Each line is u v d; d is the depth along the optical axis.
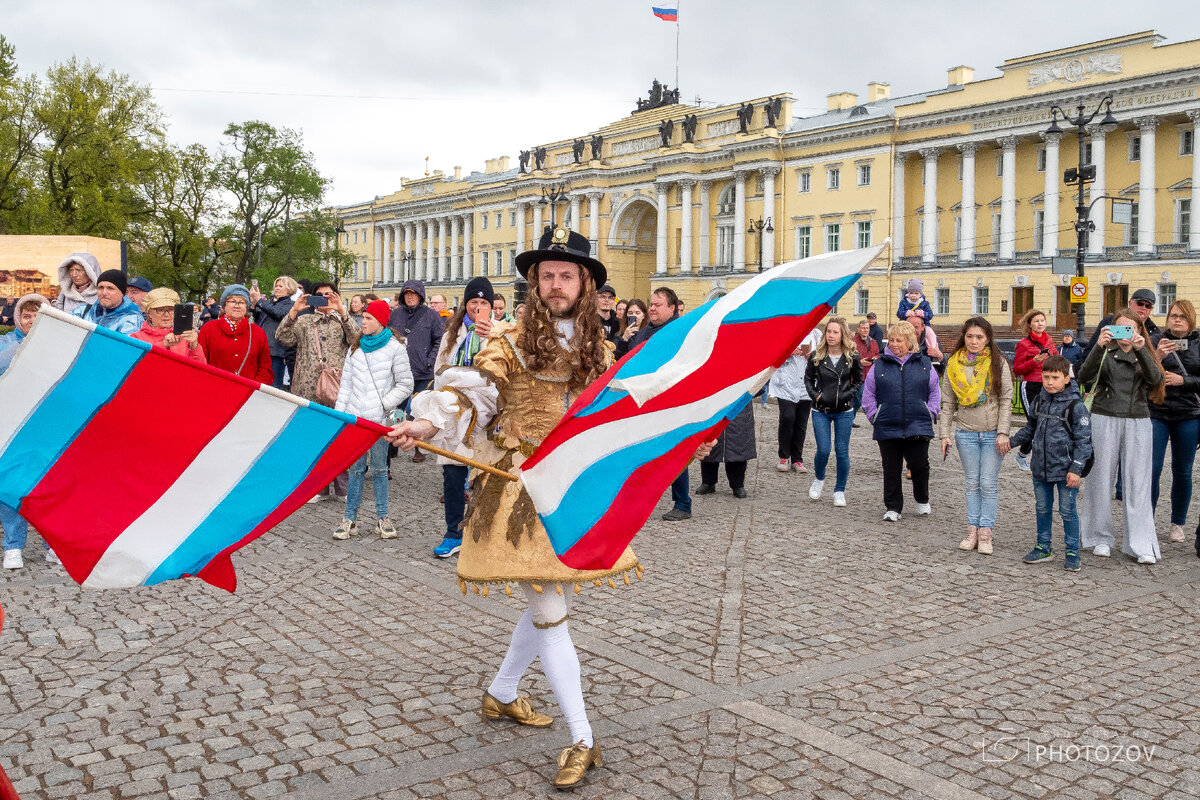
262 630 6.05
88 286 8.39
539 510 3.75
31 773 4.10
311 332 10.17
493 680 4.79
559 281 4.01
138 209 52.22
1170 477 13.04
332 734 4.49
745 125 65.06
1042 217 53.69
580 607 6.59
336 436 3.66
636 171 73.06
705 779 4.05
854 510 10.64
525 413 4.03
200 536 3.50
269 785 3.99
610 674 5.28
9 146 45.44
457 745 4.37
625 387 3.86
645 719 4.67
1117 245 50.56
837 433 10.84
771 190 63.84
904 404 9.91
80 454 3.29
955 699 4.95
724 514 10.33
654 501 3.93
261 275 65.25
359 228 113.75
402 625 6.16
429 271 102.44
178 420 3.41
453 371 3.88
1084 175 31.48
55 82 46.91
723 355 4.07
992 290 54.38
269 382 10.93
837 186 61.00
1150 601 6.87
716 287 67.69
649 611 6.50
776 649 5.72
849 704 4.87
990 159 55.59
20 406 3.18
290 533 9.08
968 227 55.50
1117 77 48.72
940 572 7.71
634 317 13.16
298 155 67.06
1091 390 8.37
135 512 3.39
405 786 3.99
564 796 3.90
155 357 3.31
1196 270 46.72
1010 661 5.54
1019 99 52.06
